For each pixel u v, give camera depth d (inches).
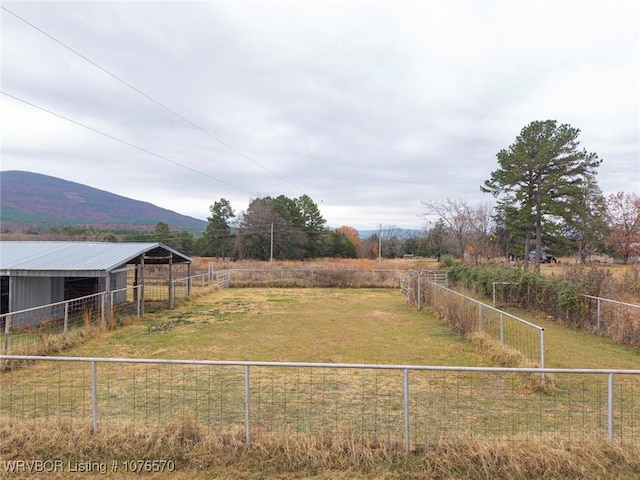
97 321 489.7
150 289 884.0
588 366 339.0
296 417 217.5
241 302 729.0
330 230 2588.6
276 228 2108.8
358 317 578.6
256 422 208.8
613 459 166.6
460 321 466.0
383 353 381.7
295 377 293.1
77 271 485.7
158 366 318.7
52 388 267.6
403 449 172.6
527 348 392.2
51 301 559.8
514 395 257.4
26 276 515.8
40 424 188.9
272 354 378.9
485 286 733.3
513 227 1254.9
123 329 488.4
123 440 177.3
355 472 161.6
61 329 475.2
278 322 538.0
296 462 166.4
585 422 212.8
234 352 385.4
